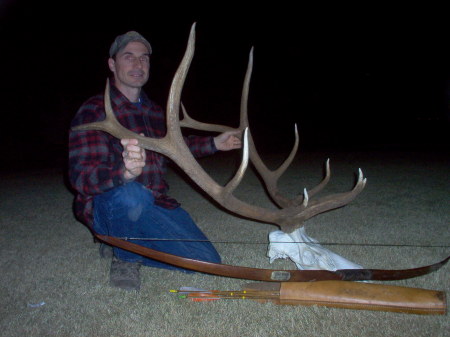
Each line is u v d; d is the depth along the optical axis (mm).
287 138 14023
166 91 15961
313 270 2516
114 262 2986
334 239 3758
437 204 4785
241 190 5902
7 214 4973
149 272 3111
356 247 3504
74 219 4652
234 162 8617
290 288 2557
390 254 3332
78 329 2426
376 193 5387
